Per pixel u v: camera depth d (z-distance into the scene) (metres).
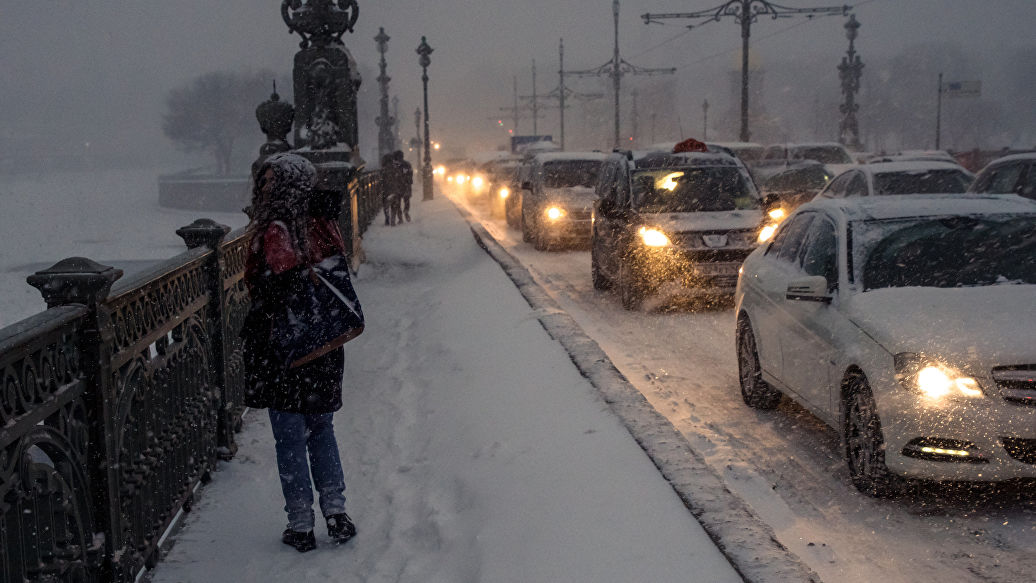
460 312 9.88
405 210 24.91
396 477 5.31
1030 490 4.89
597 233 12.82
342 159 13.92
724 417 6.52
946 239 5.68
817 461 5.50
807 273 6.11
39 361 2.91
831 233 6.05
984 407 4.40
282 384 4.18
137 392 3.87
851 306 5.29
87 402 3.30
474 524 4.31
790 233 6.82
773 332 6.30
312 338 4.15
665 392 7.18
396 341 9.30
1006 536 4.33
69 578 3.10
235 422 5.96
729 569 3.44
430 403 6.68
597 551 3.73
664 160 11.86
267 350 4.18
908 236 5.72
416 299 12.08
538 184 19.16
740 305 7.04
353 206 14.48
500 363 7.21
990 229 5.72
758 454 5.67
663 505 4.07
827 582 3.91
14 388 2.68
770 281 6.54
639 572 3.50
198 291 5.08
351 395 7.21
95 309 3.27
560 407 5.75
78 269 3.23
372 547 4.34
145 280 3.92
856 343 5.05
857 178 14.29
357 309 4.25
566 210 17.89
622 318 10.55
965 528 4.45
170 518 4.32
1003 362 4.44
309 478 4.38
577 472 4.62
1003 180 13.12
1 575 2.53
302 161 4.21
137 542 3.84
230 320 5.77
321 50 14.41
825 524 4.55
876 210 6.01
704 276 10.39
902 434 4.57
